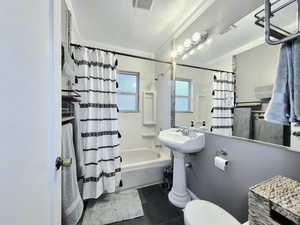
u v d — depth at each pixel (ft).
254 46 3.85
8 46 1.17
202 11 5.84
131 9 6.06
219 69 5.07
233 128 4.39
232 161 4.33
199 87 6.07
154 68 10.55
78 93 5.31
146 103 10.27
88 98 5.76
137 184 7.11
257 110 3.72
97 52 6.00
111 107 6.30
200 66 6.02
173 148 5.50
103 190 6.20
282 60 2.62
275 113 2.71
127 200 6.15
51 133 2.08
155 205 5.89
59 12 2.39
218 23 5.08
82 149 5.26
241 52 4.24
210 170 5.18
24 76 1.41
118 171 6.50
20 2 1.33
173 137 5.81
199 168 5.74
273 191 2.22
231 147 4.38
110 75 6.25
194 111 6.31
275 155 3.24
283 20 2.98
